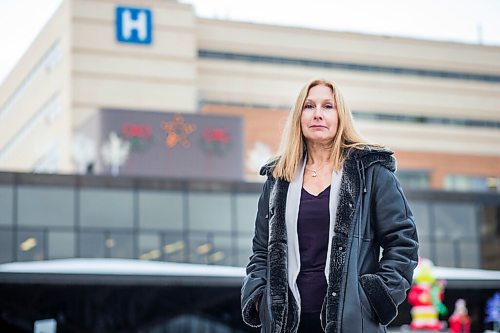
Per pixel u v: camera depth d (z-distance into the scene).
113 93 73.31
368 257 4.75
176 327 37.97
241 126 51.91
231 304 38.81
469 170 78.81
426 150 84.69
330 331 4.58
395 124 84.19
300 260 4.73
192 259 41.38
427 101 85.44
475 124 86.69
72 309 36.47
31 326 35.78
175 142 51.06
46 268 34.12
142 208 40.97
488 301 38.34
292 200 4.80
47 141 75.75
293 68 81.00
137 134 50.72
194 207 41.72
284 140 4.92
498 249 45.78
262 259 4.95
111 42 73.81
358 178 4.77
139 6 74.88
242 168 51.69
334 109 4.89
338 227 4.69
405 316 39.19
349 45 83.44
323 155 4.90
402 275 4.72
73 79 72.44
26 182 39.47
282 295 4.69
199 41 78.75
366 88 83.62
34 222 39.38
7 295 35.31
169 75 74.88
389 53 84.81
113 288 36.66
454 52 86.88
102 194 40.50
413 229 4.80
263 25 80.56
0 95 84.50
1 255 38.84
